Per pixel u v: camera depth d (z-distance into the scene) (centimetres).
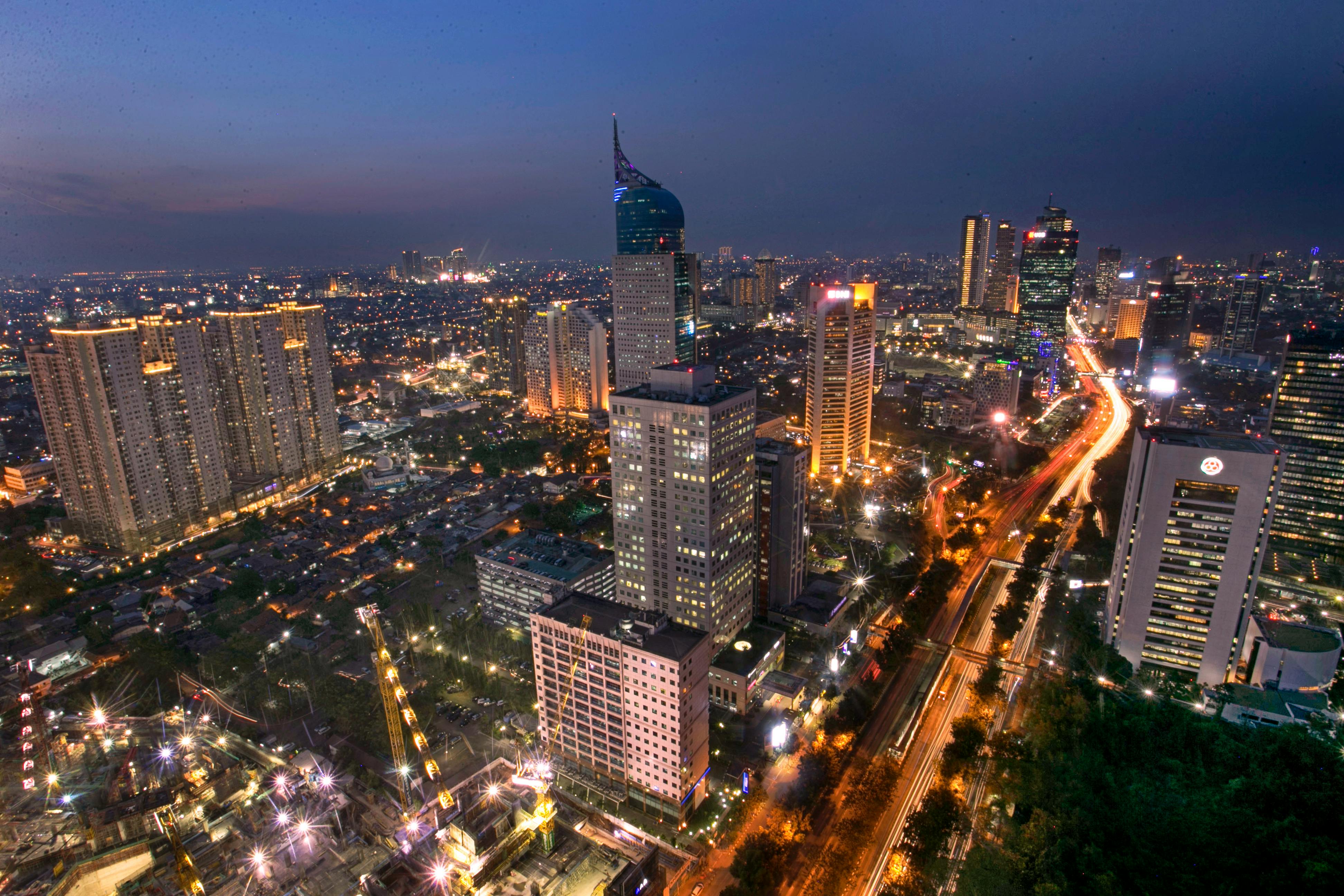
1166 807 16125
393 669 16625
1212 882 14212
